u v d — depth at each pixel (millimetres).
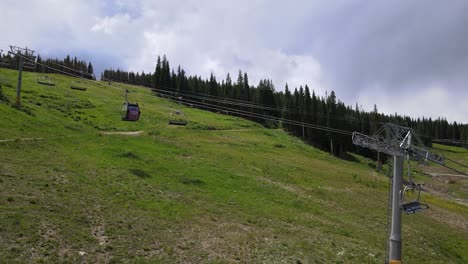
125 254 23031
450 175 136375
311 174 68500
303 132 149000
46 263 20094
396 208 27438
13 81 113812
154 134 81250
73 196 30141
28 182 30844
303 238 32250
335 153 145625
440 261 36781
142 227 27484
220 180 46688
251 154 75500
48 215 25453
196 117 131750
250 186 47312
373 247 34219
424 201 70750
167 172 45000
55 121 67312
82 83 158375
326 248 30609
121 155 47438
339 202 51969
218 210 35125
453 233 51000
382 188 72562
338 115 154000
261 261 25672
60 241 22625
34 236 22203
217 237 28594
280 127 158000
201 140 84062
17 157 38125
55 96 105188
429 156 28406
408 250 37062
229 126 124312
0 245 20625
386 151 28016
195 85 184375
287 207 42250
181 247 25594
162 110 130000
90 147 50188
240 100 176125
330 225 38656
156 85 183000
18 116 58625
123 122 93250
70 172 36406
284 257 26953
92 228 25531
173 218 30594
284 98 180625
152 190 36625
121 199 32125
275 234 31812
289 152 94375
